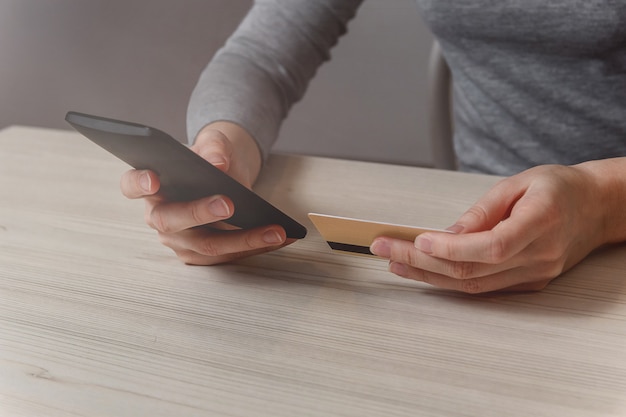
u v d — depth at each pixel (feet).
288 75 3.42
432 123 4.09
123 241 2.46
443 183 2.82
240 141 2.86
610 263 2.28
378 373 1.80
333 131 7.14
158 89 7.41
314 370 1.81
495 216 2.10
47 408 1.71
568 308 2.05
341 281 2.20
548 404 1.69
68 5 7.19
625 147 3.37
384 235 2.04
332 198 2.73
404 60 6.58
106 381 1.80
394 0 6.30
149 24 7.07
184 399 1.73
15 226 2.57
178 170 1.97
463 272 1.99
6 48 7.59
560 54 3.29
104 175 2.98
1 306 2.11
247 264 2.31
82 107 7.75
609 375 1.78
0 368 1.85
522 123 3.54
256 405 1.70
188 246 2.23
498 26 3.35
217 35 6.95
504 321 1.99
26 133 3.43
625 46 3.16
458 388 1.74
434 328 1.96
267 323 2.00
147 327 2.00
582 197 2.17
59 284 2.21
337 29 3.73
